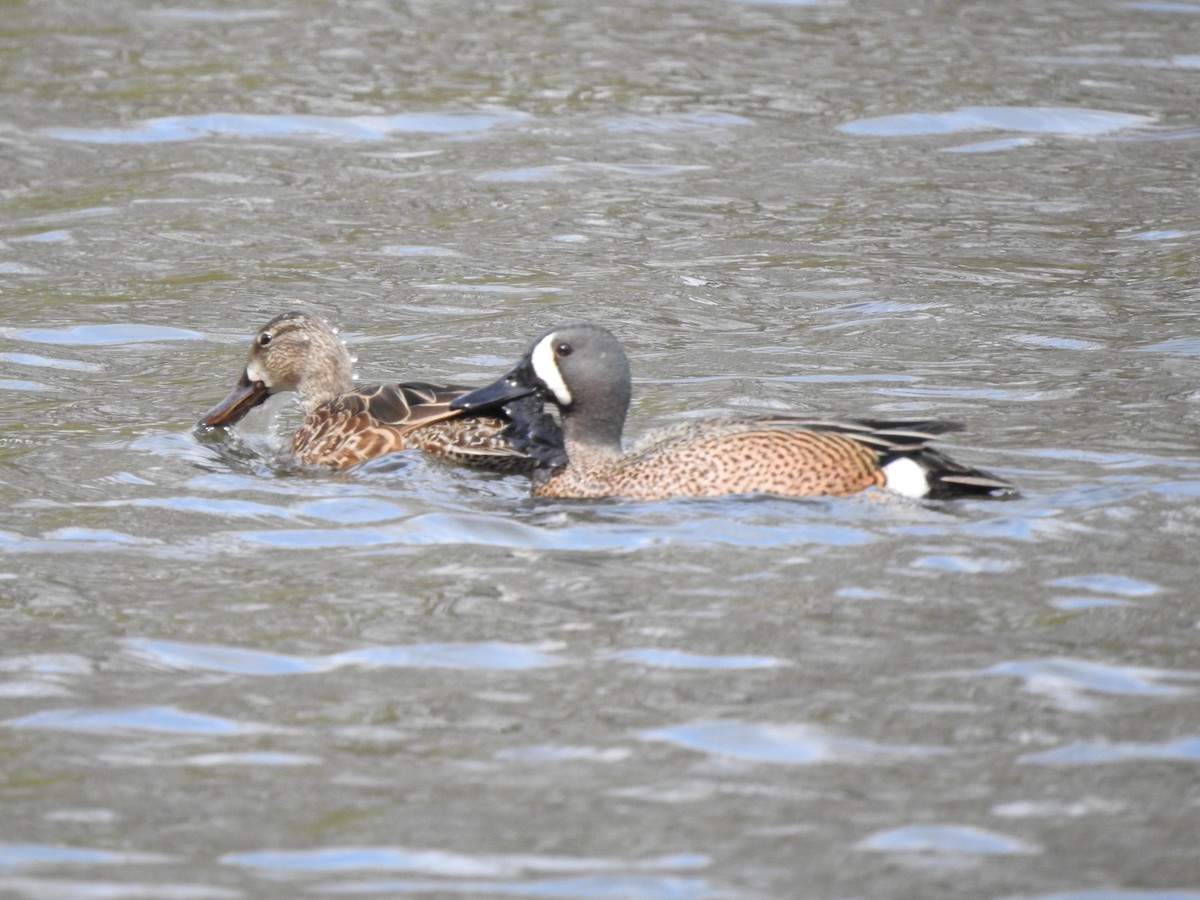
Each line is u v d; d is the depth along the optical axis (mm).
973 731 9195
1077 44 32625
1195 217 23172
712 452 13148
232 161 26219
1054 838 8062
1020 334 18328
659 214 23891
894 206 24031
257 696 9914
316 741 9312
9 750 9234
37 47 32094
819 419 13289
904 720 9352
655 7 35531
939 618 10742
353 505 13484
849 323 19047
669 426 14000
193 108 28578
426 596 11422
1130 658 10070
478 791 8695
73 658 10484
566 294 20469
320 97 29281
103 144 26906
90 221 23578
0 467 14555
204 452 15211
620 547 12211
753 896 7605
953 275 20891
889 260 21609
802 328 18953
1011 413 15406
